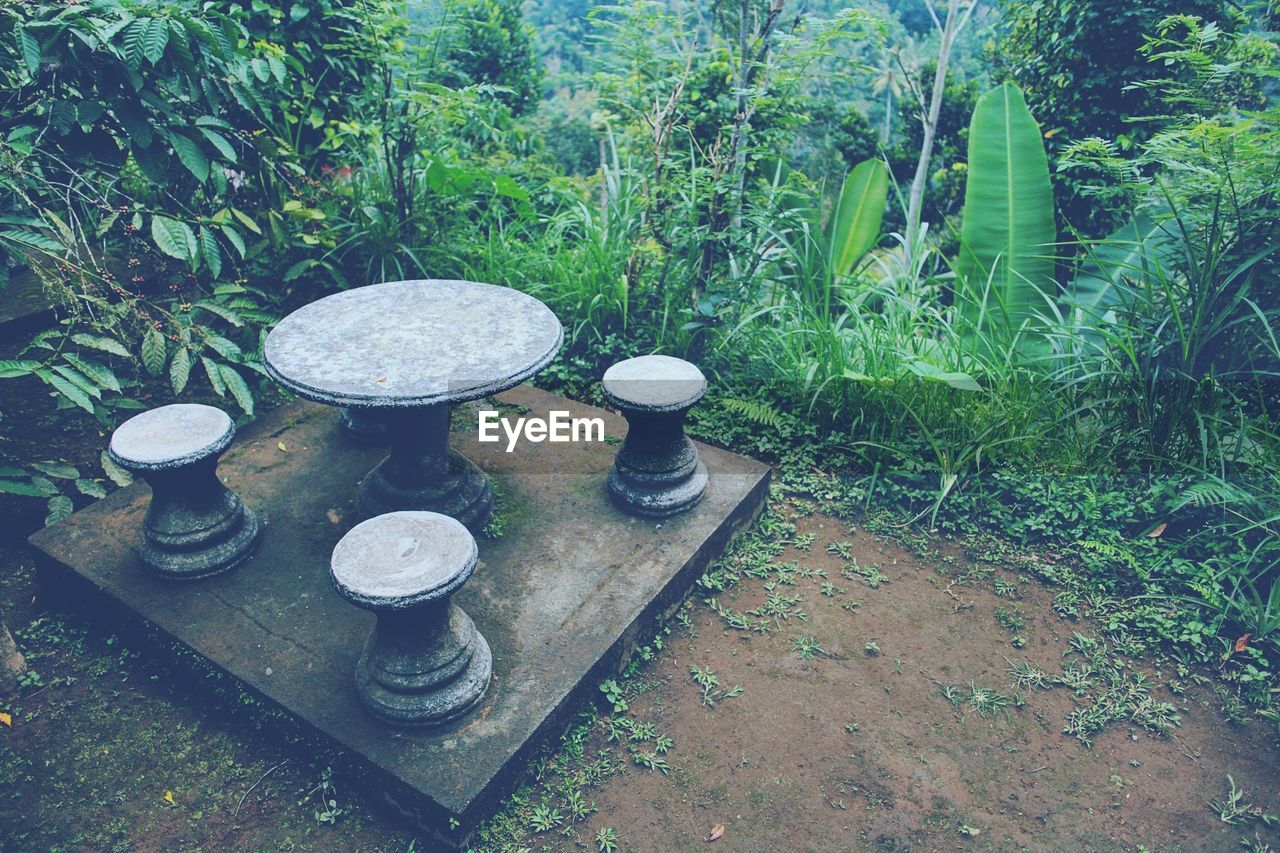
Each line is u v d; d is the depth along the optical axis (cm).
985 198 492
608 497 380
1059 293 489
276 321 439
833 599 356
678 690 314
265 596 321
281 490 379
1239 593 342
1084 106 628
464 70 945
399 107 539
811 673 321
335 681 287
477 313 357
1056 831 262
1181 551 365
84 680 310
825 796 274
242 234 482
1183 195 394
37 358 450
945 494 392
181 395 461
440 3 585
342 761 269
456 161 577
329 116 559
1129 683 314
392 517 280
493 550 347
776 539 391
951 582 366
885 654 329
